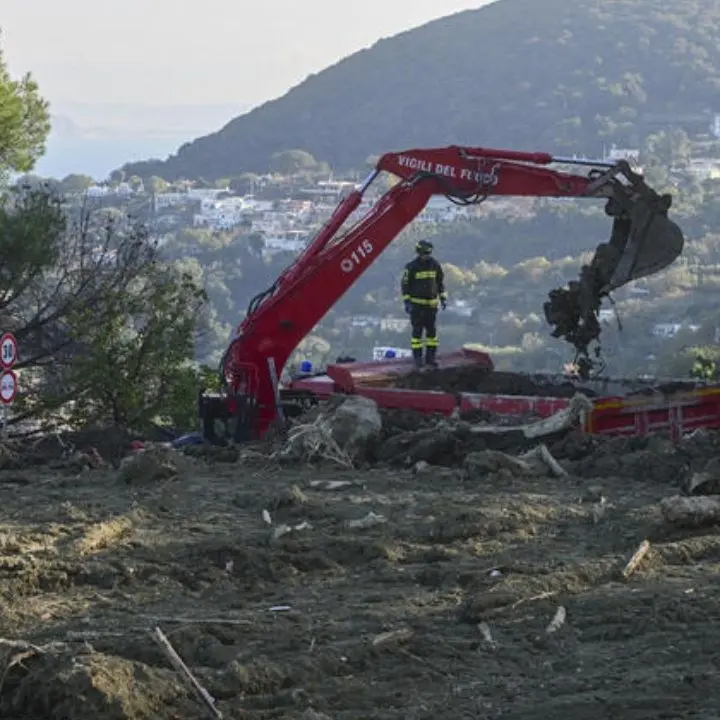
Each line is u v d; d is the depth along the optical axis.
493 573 12.33
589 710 9.05
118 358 29.98
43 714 9.05
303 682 9.73
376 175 22.95
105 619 11.32
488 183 22.53
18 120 31.94
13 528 14.48
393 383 22.03
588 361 22.33
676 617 10.95
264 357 22.86
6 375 24.84
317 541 13.54
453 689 9.62
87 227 33.09
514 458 17.19
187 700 9.22
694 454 16.91
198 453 19.17
